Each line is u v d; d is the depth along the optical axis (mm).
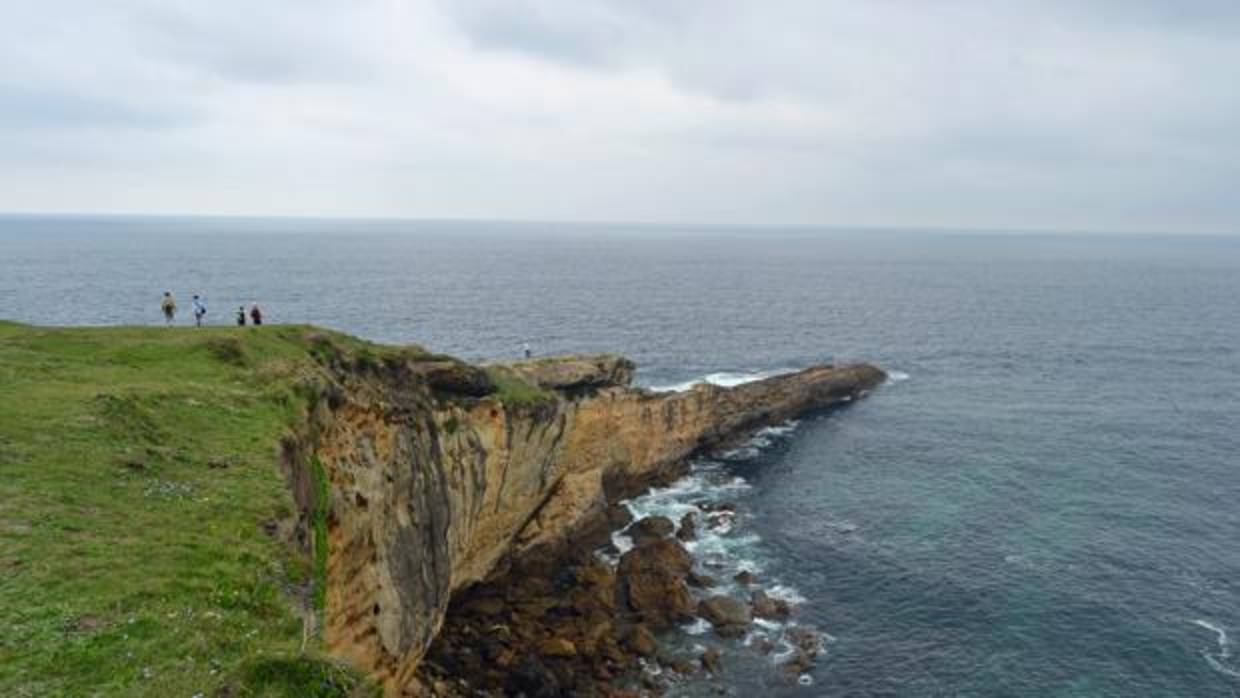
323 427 28875
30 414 20578
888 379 99500
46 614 13133
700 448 71125
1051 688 37438
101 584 14234
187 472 19844
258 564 16531
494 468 45344
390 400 36094
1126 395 91062
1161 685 37500
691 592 46000
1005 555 50250
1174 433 75750
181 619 13781
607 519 55906
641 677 37812
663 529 54688
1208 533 53000
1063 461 68000
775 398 80875
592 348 110688
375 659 28312
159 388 24578
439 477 37344
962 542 52281
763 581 47594
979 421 80688
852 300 180625
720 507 58875
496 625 41188
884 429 78375
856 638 41500
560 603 44250
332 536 26297
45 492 16984
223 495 18938
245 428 23422
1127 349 120688
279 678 11562
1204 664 38906
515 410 46969
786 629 42125
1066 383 97562
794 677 38219
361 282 184875
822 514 57625
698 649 40344
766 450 72688
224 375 28422
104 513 16812
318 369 31594
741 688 37406
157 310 121375
